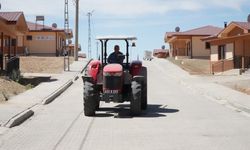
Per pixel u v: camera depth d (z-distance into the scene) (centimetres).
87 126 1379
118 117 1573
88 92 1595
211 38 5438
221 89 2673
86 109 1597
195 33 6719
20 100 1991
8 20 4106
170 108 1841
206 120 1499
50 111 1738
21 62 4625
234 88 2789
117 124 1416
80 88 2827
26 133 1262
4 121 1382
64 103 2023
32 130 1312
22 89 2452
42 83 2938
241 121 1478
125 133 1252
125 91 1644
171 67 5050
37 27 6669
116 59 1703
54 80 3197
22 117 1498
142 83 1744
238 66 4334
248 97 2214
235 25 4838
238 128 1335
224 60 4447
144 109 1791
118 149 1043
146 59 6831
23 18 4409
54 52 6588
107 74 1599
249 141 1132
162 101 2120
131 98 1602
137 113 1614
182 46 7469
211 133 1250
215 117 1573
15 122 1402
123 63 1700
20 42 6366
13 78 2817
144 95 1758
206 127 1353
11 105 1794
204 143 1108
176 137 1191
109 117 1577
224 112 1712
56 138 1182
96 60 1705
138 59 1706
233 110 1777
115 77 1597
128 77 1639
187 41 7106
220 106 1917
